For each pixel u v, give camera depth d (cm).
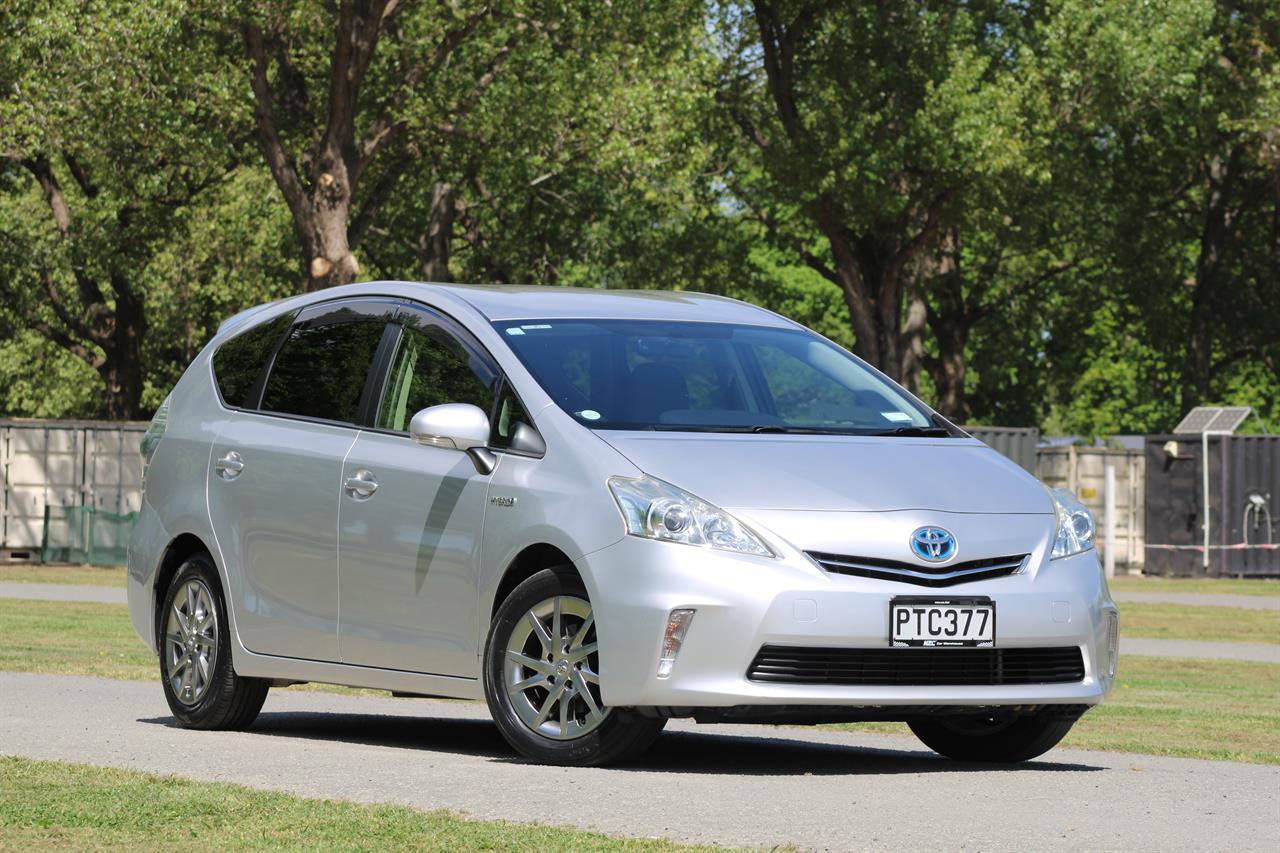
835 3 8912
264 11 7106
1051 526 1580
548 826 1141
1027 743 1661
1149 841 1145
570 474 1551
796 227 10456
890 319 9294
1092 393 14088
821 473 1544
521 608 1559
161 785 1295
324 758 1534
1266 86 9725
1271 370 13025
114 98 7025
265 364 1948
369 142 7581
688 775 1472
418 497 1681
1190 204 12269
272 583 1841
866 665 1472
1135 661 3628
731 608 1452
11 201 11181
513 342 1689
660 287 10431
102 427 8294
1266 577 8269
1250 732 2203
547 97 7638
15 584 6247
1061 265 11900
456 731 1986
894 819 1217
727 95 9450
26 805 1197
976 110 8431
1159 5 8888
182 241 10588
